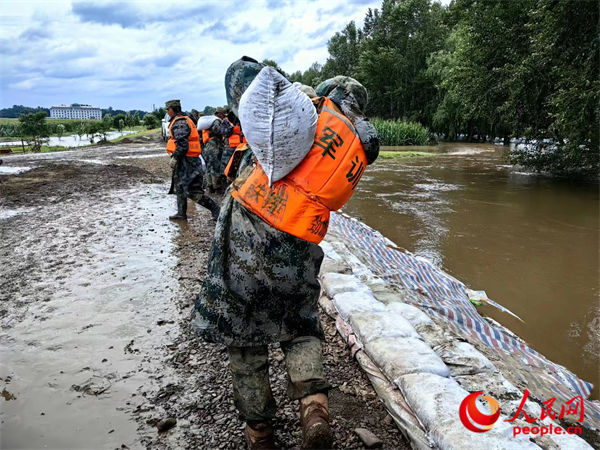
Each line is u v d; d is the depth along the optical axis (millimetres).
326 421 1776
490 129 37406
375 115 54500
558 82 11492
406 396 2248
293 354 1954
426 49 47375
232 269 1924
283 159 1809
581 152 12180
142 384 2666
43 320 3473
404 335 2787
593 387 3191
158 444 2176
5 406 2453
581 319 4242
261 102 1757
